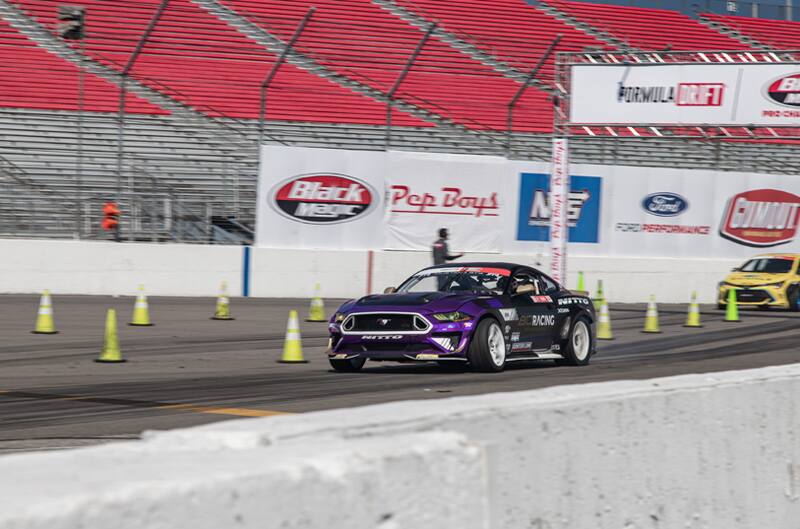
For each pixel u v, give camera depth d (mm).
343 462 4176
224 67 51031
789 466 7863
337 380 19203
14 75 46625
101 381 18766
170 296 37906
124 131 44781
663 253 46188
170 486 3523
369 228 40969
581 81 38656
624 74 38312
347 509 4152
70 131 44250
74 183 41281
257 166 41219
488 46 59688
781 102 36906
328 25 57156
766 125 37156
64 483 3461
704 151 53000
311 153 39906
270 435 4445
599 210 44750
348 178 40500
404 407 5379
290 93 50094
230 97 48719
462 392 17344
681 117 37969
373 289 40906
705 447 7031
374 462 4301
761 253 48406
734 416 7332
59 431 13320
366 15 59844
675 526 6715
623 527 6285
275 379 19312
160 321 30391
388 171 41188
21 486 3402
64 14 41750
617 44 65062
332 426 4672
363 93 52031
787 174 53281
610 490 6199
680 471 6793
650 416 6578
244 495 3746
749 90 37281
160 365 21391
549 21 65500
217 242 40875
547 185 43938
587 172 44469
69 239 38938
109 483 3461
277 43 54375
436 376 19938
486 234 42906
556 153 36469
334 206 40312
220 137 46125
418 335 19578
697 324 34719
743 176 47562
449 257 37531
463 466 4770
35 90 45938
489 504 4945
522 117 53094
